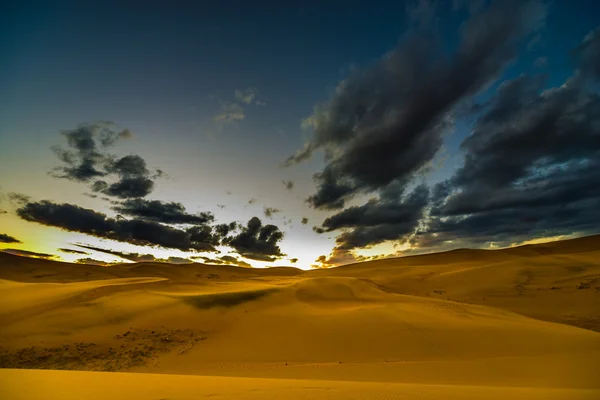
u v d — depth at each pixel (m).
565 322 34.84
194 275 107.25
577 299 44.50
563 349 19.86
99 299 30.23
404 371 16.91
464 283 64.88
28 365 18.77
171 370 18.70
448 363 18.09
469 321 26.86
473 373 16.11
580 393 10.84
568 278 58.22
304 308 33.31
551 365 16.89
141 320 26.56
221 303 32.94
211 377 12.29
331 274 115.94
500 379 14.98
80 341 22.00
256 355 21.41
